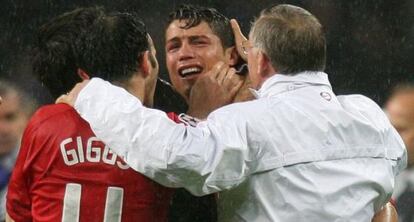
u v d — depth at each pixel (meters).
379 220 14.09
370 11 40.12
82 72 13.17
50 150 13.00
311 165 12.45
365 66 39.62
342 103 13.14
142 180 12.88
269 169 12.38
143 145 11.95
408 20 40.06
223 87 14.63
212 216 14.33
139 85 13.16
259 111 12.48
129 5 39.28
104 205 12.77
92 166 12.83
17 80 37.50
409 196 23.84
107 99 12.25
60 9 39.78
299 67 12.83
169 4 39.09
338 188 12.46
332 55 39.78
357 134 12.79
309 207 12.35
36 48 13.52
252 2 38.97
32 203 13.31
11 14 39.28
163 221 13.20
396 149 13.34
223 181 12.15
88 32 13.10
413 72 39.41
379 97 39.22
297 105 12.62
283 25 12.79
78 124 13.03
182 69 15.98
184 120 13.09
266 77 13.01
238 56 16.14
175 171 11.97
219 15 16.23
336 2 40.06
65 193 12.84
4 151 25.20
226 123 12.23
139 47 13.08
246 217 12.61
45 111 13.34
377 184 12.76
